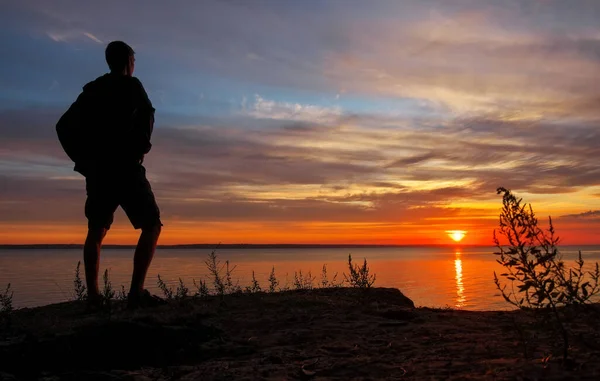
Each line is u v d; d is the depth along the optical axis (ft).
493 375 8.73
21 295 172.45
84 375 11.23
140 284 18.43
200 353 13.26
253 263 583.17
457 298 205.87
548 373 8.48
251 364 11.65
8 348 12.75
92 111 18.20
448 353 11.30
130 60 19.19
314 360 11.57
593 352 9.96
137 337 13.56
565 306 9.82
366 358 11.29
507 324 14.79
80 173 18.72
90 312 17.49
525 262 9.70
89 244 18.33
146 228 18.67
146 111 18.38
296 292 22.66
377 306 18.60
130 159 18.35
